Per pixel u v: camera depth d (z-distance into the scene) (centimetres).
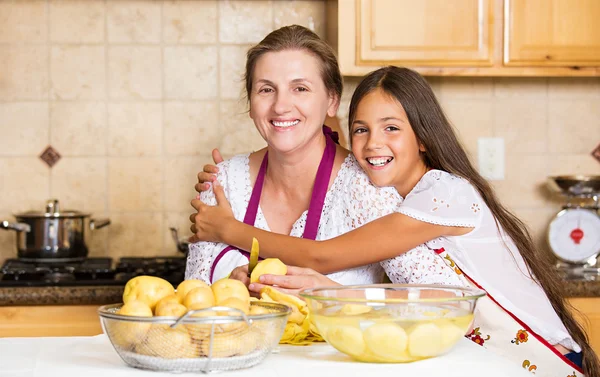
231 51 282
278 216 171
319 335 125
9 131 277
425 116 162
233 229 164
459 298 108
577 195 268
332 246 156
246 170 175
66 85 279
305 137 158
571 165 292
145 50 280
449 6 253
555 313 167
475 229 161
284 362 108
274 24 283
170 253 283
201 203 174
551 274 178
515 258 166
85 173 280
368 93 162
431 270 161
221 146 283
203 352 100
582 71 259
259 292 136
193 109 282
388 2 251
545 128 291
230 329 100
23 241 258
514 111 289
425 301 107
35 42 277
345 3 250
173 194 282
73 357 112
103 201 280
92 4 278
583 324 237
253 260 139
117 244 281
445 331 107
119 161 281
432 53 253
